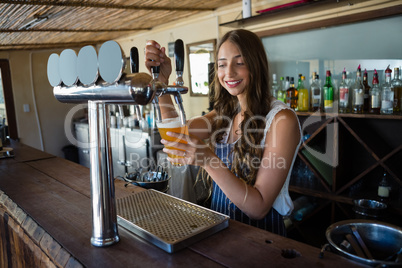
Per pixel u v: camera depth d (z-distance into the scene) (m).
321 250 0.83
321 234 2.70
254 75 1.26
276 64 3.16
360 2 2.38
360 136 2.35
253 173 1.27
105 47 0.74
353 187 2.62
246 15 2.94
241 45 1.24
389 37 2.39
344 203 2.57
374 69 2.49
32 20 2.99
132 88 0.73
